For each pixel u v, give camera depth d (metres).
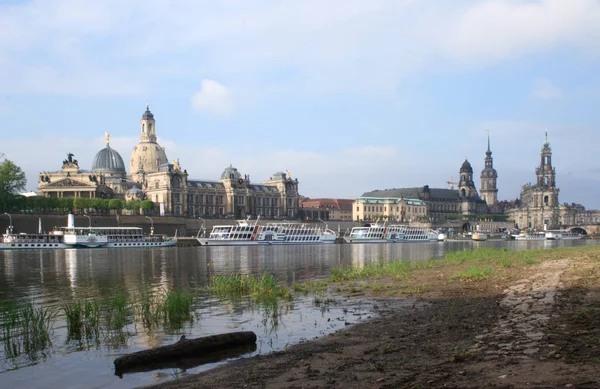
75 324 32.34
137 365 23.89
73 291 53.31
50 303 45.19
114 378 22.39
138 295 48.84
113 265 89.62
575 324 25.38
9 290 54.75
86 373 23.38
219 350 25.95
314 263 93.38
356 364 21.44
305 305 39.25
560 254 86.31
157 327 32.72
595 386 15.67
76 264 92.31
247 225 192.88
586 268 52.41
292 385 19.09
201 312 37.34
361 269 65.50
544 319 27.33
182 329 31.92
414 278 54.09
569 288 38.00
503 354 20.66
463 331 26.28
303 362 22.44
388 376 19.11
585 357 19.03
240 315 35.88
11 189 196.62
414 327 28.66
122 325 32.81
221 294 46.53
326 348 25.08
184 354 24.97
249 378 20.56
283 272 73.00
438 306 35.62
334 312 35.88
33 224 192.75
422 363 20.62
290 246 188.50
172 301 36.53
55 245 158.12
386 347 23.89
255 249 160.25
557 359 19.16
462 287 44.41
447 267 66.56
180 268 82.38
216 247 176.00
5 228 185.25
